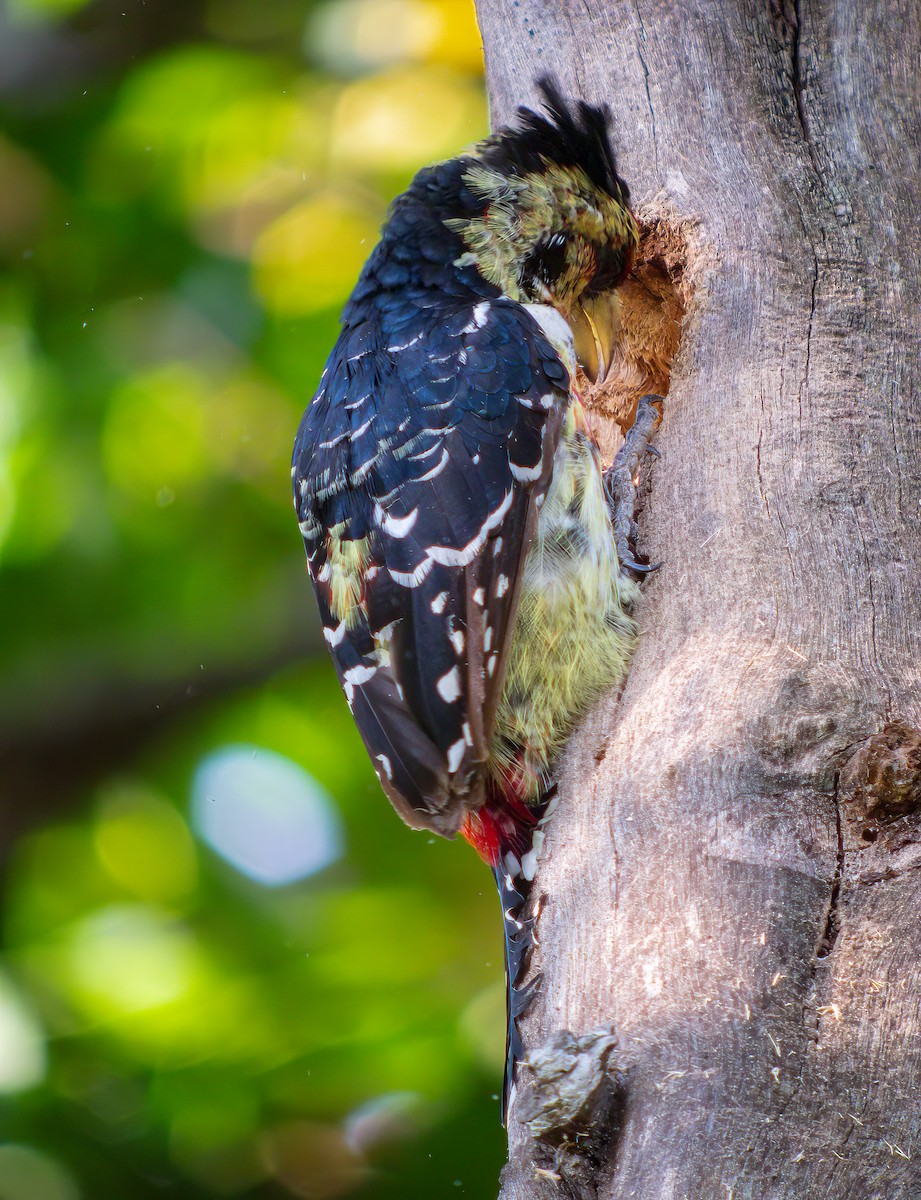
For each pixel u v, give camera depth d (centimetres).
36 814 1351
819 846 570
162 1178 1099
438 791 662
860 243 714
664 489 693
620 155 774
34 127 1320
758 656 624
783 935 551
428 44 1297
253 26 1345
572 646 677
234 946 1197
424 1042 1108
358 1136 1101
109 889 1304
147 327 1305
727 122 752
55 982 1162
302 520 740
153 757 1372
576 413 714
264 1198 1098
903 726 589
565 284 791
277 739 1330
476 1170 1086
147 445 1313
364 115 1289
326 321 1273
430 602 669
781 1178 506
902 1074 522
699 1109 517
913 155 737
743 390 689
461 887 1237
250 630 1367
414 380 708
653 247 759
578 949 581
